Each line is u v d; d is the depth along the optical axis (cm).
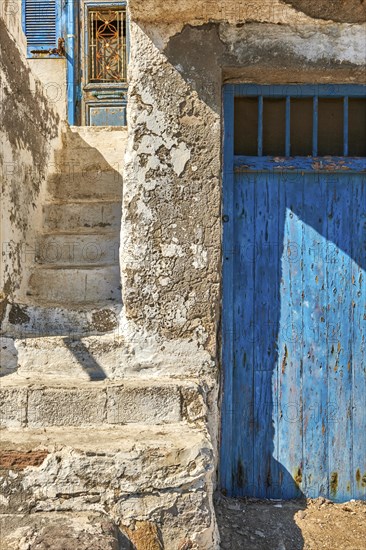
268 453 365
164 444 289
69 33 640
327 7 338
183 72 346
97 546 247
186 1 328
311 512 346
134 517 281
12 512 281
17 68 399
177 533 282
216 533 294
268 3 334
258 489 364
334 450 363
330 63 347
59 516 276
